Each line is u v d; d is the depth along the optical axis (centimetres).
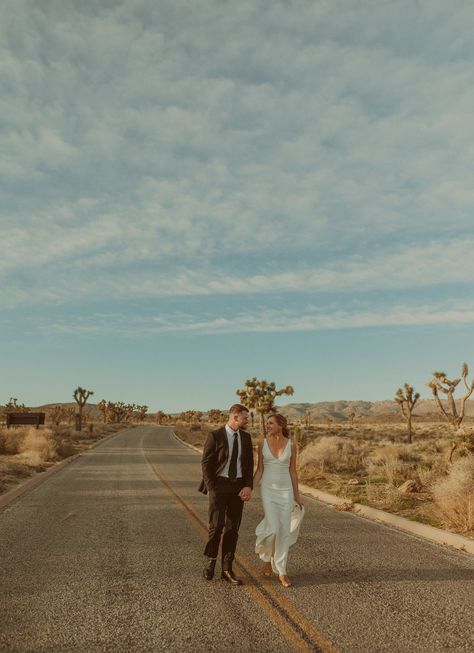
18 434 3056
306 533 872
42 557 704
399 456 2339
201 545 775
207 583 587
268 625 462
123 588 568
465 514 877
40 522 962
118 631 449
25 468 1773
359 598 536
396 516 976
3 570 640
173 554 720
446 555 720
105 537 830
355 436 5538
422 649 416
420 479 1399
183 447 3975
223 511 594
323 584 584
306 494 1377
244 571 633
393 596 543
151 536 838
